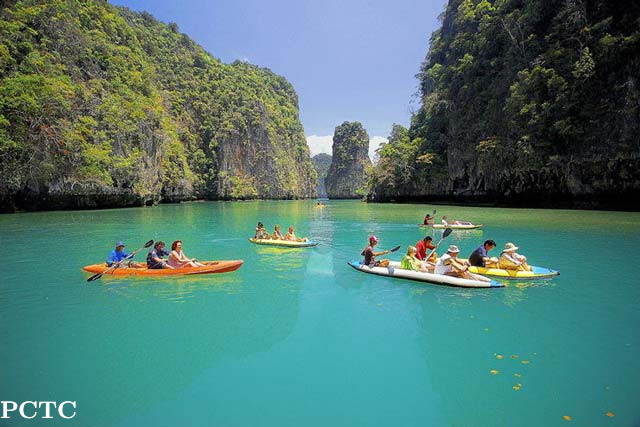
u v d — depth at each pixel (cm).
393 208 4191
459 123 4472
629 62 2784
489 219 2348
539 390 436
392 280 916
